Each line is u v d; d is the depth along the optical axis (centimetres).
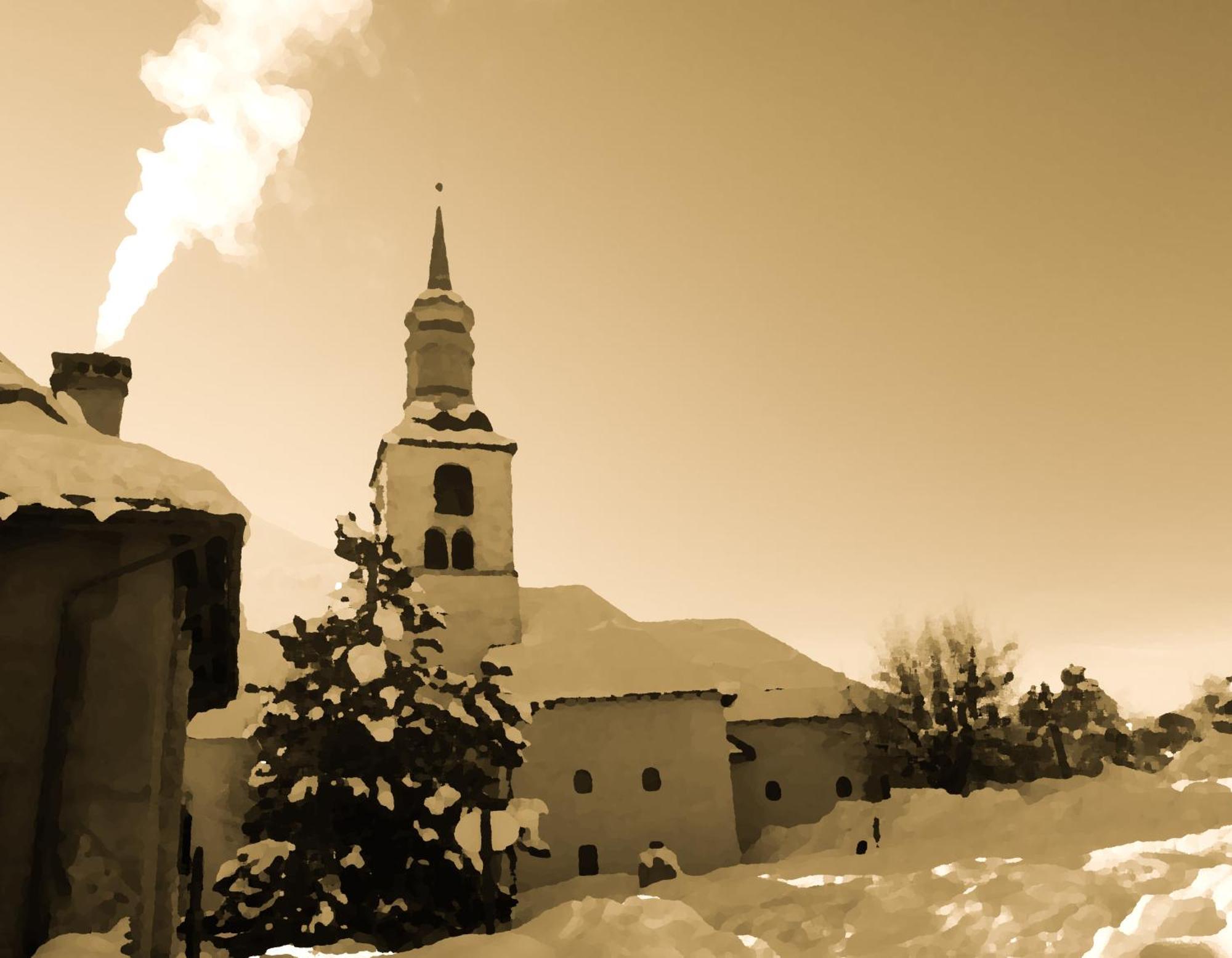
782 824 3148
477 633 3256
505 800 1895
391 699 1903
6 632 705
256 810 1844
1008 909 907
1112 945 701
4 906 651
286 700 1894
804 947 973
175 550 740
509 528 3456
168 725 966
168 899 955
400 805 1798
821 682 3625
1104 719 3772
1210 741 2850
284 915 1628
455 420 3591
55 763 687
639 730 2939
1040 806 2106
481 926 1727
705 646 3947
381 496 3662
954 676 3275
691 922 895
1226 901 723
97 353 1805
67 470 724
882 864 1780
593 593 3828
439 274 3975
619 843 2767
